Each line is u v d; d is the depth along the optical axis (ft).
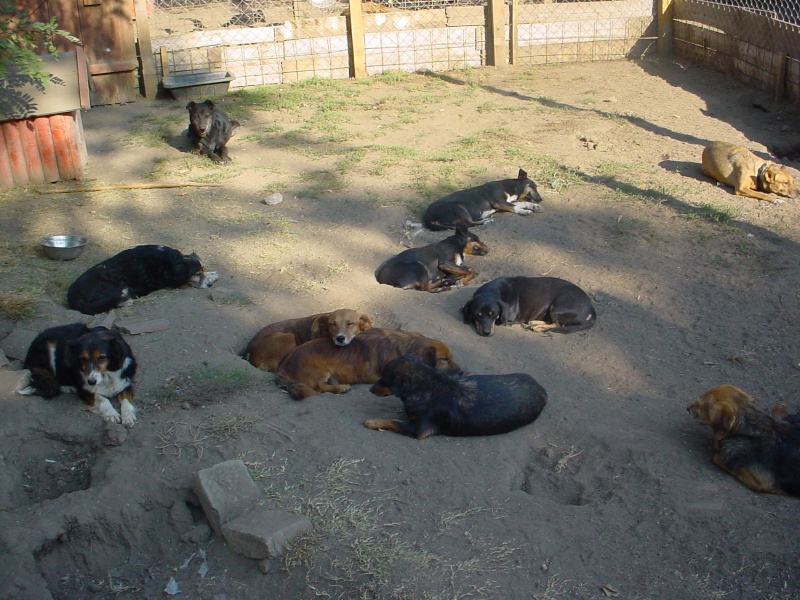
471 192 19.11
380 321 14.70
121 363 11.67
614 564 9.41
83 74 21.33
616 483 10.69
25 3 26.30
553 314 14.61
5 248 17.35
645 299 15.48
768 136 23.70
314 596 9.22
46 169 21.25
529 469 11.12
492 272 16.78
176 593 9.57
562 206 19.56
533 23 33.32
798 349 13.70
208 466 10.80
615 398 12.48
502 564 9.39
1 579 9.48
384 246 17.76
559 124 25.27
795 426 10.50
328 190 20.71
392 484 10.52
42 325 14.01
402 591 9.07
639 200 19.56
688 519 9.87
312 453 10.98
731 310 14.96
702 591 9.03
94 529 10.30
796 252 16.90
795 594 8.87
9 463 11.21
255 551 9.61
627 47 33.94
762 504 10.11
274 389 12.46
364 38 31.91
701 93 28.30
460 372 12.73
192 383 12.42
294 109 27.66
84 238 17.35
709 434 11.55
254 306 14.92
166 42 29.78
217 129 22.93
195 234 18.21
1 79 19.99
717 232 17.87
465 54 33.19
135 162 22.94
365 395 12.47
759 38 27.58
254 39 30.73
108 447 11.27
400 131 25.13
